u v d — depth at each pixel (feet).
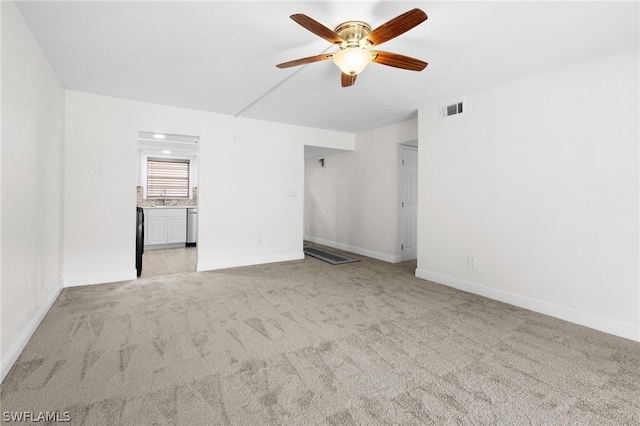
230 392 5.50
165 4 6.16
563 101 8.89
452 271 12.04
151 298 10.45
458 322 8.63
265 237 16.01
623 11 6.22
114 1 6.07
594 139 8.30
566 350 7.11
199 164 14.15
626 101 7.75
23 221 6.88
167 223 21.45
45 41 7.66
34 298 7.80
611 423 4.81
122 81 10.40
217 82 10.43
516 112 9.96
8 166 5.96
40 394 5.35
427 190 12.95
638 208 7.61
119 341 7.34
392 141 16.44
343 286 12.01
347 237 19.74
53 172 9.61
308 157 22.81
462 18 6.52
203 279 12.89
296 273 13.99
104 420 4.77
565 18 6.48
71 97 11.42
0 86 5.51
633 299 7.70
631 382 5.89
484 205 10.90
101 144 11.98
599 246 8.25
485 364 6.49
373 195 17.70
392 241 16.51
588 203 8.44
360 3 6.07
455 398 5.39
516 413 5.02
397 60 6.98
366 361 6.57
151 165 23.18
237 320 8.67
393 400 5.33
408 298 10.64
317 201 22.82
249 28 7.04
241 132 15.06
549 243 9.24
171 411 4.99
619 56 7.87
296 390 5.57
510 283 10.21
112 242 12.35
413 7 6.19
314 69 9.32
